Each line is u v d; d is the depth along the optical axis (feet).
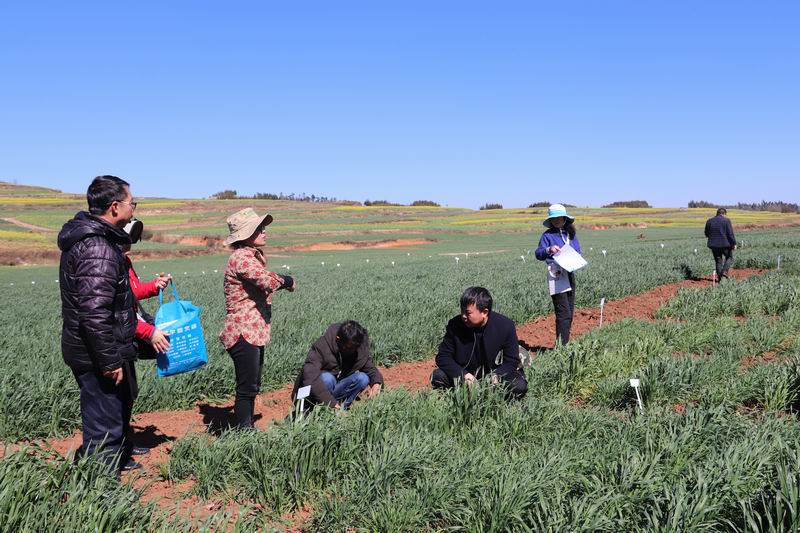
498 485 13.53
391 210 386.93
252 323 19.76
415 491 14.21
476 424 18.33
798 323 33.22
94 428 15.70
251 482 15.80
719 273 57.93
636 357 27.25
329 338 22.17
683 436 15.79
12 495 11.84
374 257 142.20
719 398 20.98
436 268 83.10
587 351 25.62
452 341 22.68
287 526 14.35
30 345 32.60
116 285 14.93
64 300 15.01
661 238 173.68
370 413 17.56
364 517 13.88
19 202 354.54
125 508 12.57
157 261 140.56
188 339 17.72
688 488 13.43
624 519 12.47
